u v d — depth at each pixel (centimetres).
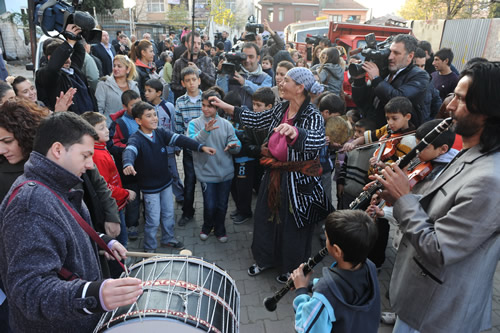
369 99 355
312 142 248
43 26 344
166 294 153
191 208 415
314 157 277
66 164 135
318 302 152
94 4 1859
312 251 363
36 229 121
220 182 360
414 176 222
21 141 176
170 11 2742
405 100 268
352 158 320
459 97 143
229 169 358
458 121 146
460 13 2247
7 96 252
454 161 161
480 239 135
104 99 414
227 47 1348
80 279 129
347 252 156
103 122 275
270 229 306
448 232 140
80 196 151
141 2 3172
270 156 285
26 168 134
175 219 427
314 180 281
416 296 165
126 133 357
